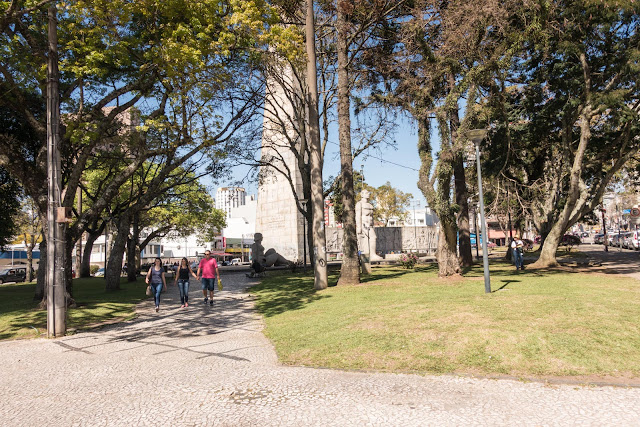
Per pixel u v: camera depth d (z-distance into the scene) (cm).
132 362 716
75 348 841
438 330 750
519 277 1570
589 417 431
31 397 543
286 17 1809
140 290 2012
